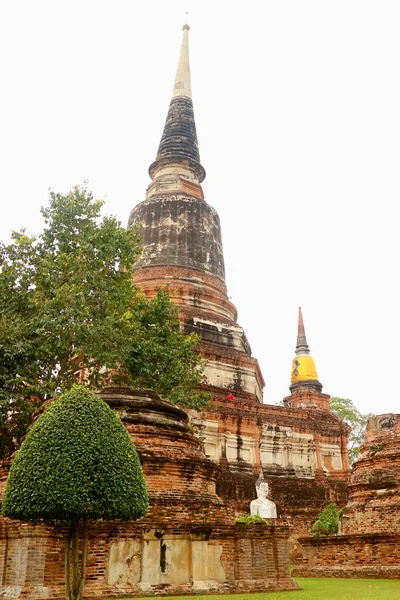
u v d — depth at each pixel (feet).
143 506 35.55
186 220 132.16
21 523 39.86
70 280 73.77
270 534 50.16
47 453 33.53
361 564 66.44
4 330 67.00
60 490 32.37
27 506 32.63
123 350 73.87
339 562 68.80
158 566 43.01
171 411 53.06
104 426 35.45
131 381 77.77
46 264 73.51
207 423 108.17
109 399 50.47
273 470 112.68
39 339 69.00
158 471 47.26
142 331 80.89
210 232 135.03
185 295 122.31
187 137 152.46
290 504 109.50
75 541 33.94
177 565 43.98
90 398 36.58
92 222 80.23
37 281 75.61
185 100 158.92
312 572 70.18
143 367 76.13
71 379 74.23
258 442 112.88
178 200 134.62
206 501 48.67
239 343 123.44
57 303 69.77
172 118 155.43
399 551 64.23
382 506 70.95
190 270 126.00
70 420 34.76
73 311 68.44
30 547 39.09
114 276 80.94
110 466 34.06
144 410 51.34
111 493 33.42
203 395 84.07
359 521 72.74
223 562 46.93
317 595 44.34
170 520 45.19
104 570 40.52
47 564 38.86
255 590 46.55
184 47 170.50
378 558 65.36
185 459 48.70
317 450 119.55
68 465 33.06
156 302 85.66
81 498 32.40
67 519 35.29
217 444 108.17
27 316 74.59
